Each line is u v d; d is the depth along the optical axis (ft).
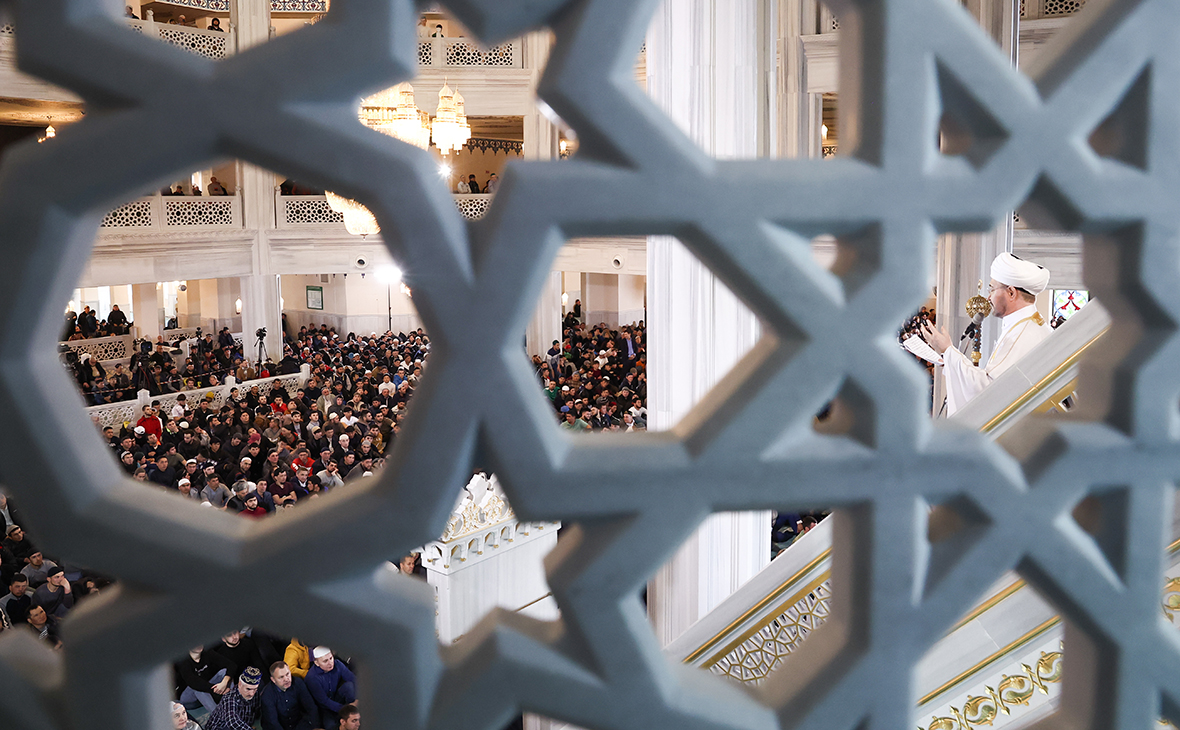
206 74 1.66
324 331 84.64
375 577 1.89
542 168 1.78
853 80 1.97
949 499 2.06
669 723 1.97
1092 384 2.23
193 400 56.95
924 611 2.04
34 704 1.87
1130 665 2.14
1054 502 2.06
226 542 1.82
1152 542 2.11
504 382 1.80
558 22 1.81
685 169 1.80
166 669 1.95
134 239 56.90
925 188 1.89
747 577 16.92
